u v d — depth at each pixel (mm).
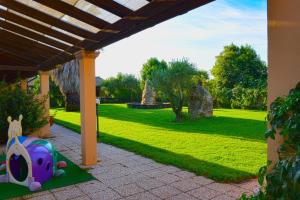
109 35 4027
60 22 4129
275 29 1748
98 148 6910
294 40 1652
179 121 12234
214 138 7855
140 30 3650
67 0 3326
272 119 1709
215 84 27391
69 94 19734
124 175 4664
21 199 3770
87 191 3984
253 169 4715
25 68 8203
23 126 7582
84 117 5363
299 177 1400
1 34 5957
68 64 18766
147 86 21516
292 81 1672
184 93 12570
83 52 5273
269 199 1710
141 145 7031
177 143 7230
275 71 1760
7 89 7902
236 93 20234
